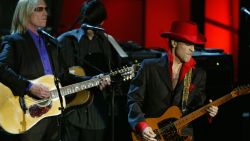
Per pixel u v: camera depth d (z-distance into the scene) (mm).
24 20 15773
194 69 15266
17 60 15523
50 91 15789
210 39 28031
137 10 28250
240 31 26016
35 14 15680
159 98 15000
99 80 16406
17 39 15594
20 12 15781
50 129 16047
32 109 15586
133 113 14859
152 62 15117
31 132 15555
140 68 15258
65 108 16359
